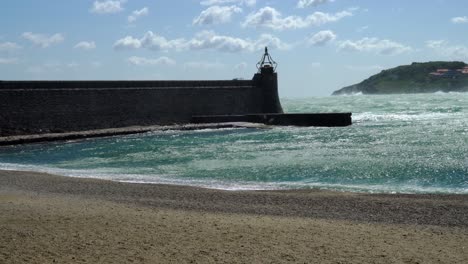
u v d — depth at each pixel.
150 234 14.14
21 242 12.99
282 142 45.31
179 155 38.19
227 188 24.42
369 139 45.81
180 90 69.50
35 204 18.70
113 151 41.81
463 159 32.03
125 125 62.88
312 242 13.52
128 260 11.70
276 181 26.80
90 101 59.91
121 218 16.22
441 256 12.38
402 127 58.38
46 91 56.16
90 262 11.50
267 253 12.44
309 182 26.30
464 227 15.76
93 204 19.09
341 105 143.00
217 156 37.03
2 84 52.94
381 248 13.05
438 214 17.75
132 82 64.69
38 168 32.97
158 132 58.53
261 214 17.89
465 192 22.78
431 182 25.59
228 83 76.50
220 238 13.82
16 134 52.88
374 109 109.81
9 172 29.70
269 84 81.12
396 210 18.48
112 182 25.80
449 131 51.81
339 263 11.74
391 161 31.98
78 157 38.72
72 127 57.75
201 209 18.75
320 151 38.22
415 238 14.18
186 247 12.87
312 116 63.88
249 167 31.44
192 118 70.06
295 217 17.27
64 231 14.23
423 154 34.78
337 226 15.61
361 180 26.55
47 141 50.28
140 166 33.31
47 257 11.79
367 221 16.77
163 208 18.77
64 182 25.67
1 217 15.95
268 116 66.62
